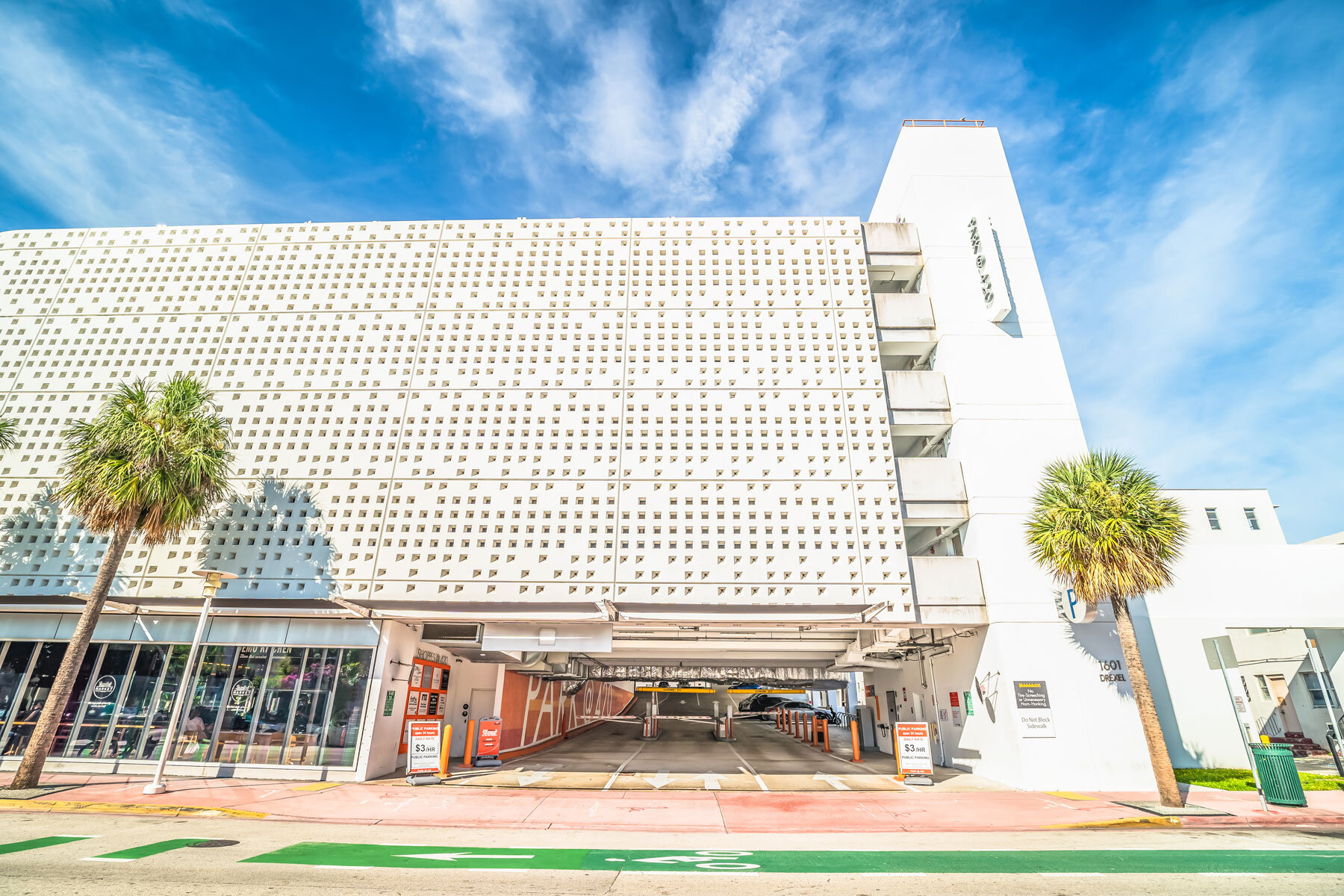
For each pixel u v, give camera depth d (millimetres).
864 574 18234
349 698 17938
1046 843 10766
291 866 8477
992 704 18406
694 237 22250
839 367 20500
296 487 19219
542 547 18484
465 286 21719
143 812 12789
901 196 24156
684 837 11070
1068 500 16344
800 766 21672
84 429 16406
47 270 22219
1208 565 21984
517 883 7844
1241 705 20594
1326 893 7672
